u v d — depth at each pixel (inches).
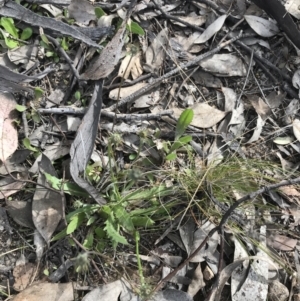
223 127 16.6
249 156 16.4
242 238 15.2
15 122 15.5
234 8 18.0
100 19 16.8
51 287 14.1
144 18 17.4
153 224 15.1
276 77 17.4
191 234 15.1
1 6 16.1
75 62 16.5
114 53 15.9
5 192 14.9
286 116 16.8
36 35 16.7
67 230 13.8
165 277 13.6
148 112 16.4
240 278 14.8
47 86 16.3
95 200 14.3
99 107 15.4
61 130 15.8
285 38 17.8
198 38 17.5
